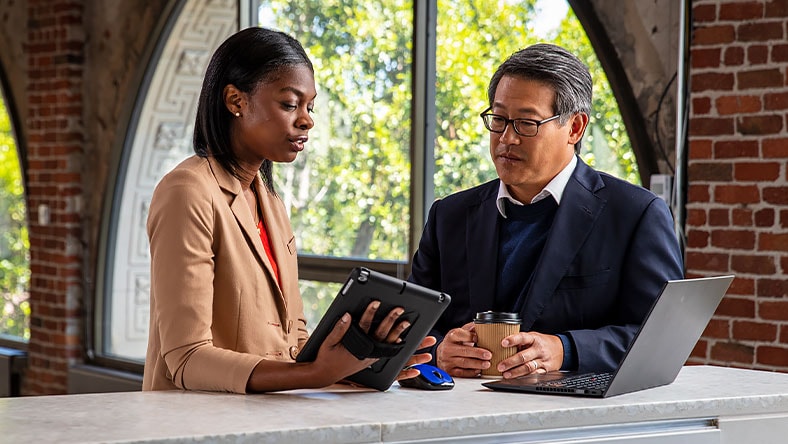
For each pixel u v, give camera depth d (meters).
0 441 1.46
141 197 6.22
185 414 1.67
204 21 5.75
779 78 3.37
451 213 2.56
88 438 1.48
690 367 2.32
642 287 2.33
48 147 6.39
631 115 3.81
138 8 5.89
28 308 7.00
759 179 3.42
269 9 5.37
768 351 3.41
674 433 1.86
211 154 2.11
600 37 3.90
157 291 1.95
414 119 4.62
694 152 3.57
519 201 2.45
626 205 2.39
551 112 2.31
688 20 3.57
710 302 2.02
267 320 2.12
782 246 3.37
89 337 6.29
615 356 2.22
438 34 4.61
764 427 1.95
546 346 2.16
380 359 1.88
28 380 6.61
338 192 5.05
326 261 5.07
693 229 3.58
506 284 2.43
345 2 5.00
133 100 5.94
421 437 1.65
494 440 1.72
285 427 1.57
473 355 2.14
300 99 2.14
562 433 1.78
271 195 2.31
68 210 6.27
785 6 3.35
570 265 2.37
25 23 6.55
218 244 2.04
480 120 4.41
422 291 1.80
